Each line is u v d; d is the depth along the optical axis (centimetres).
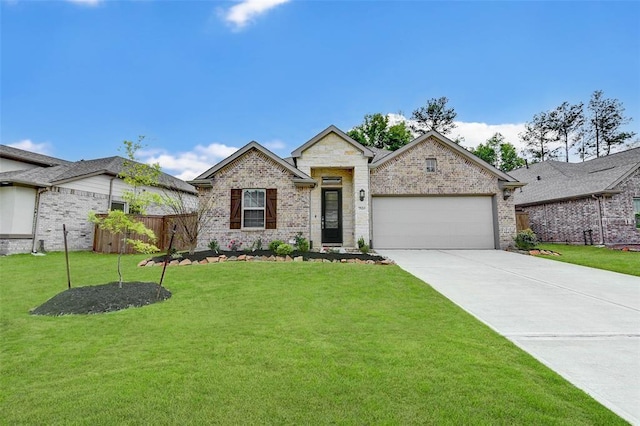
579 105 3550
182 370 338
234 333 446
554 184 2020
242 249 1264
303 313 537
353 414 264
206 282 750
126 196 725
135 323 488
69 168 1705
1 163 1633
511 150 3950
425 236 1513
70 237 1473
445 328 474
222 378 321
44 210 1391
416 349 395
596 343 430
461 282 791
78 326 475
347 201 1462
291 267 921
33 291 684
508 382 319
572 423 258
